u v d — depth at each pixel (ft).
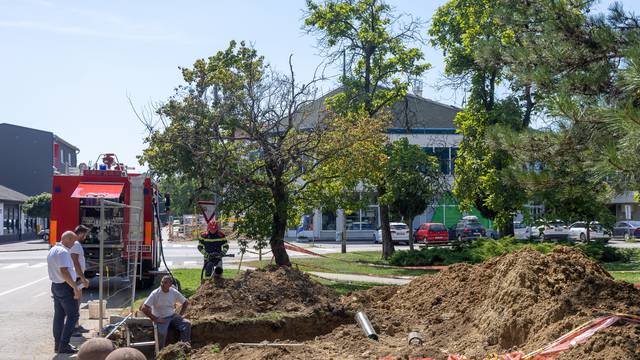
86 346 22.20
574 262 31.24
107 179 57.11
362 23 93.09
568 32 32.40
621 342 21.31
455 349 29.12
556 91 30.99
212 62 60.08
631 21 31.73
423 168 93.66
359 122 61.21
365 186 65.57
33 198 177.06
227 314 37.35
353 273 73.05
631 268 74.59
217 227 52.26
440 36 93.25
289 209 59.67
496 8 37.22
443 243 144.77
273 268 44.29
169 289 33.06
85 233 34.99
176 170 57.72
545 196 33.63
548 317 26.76
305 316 36.86
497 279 32.83
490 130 33.91
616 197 30.78
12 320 42.27
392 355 27.68
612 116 26.09
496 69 36.24
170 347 30.17
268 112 58.90
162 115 57.57
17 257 104.94
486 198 92.32
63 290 32.01
